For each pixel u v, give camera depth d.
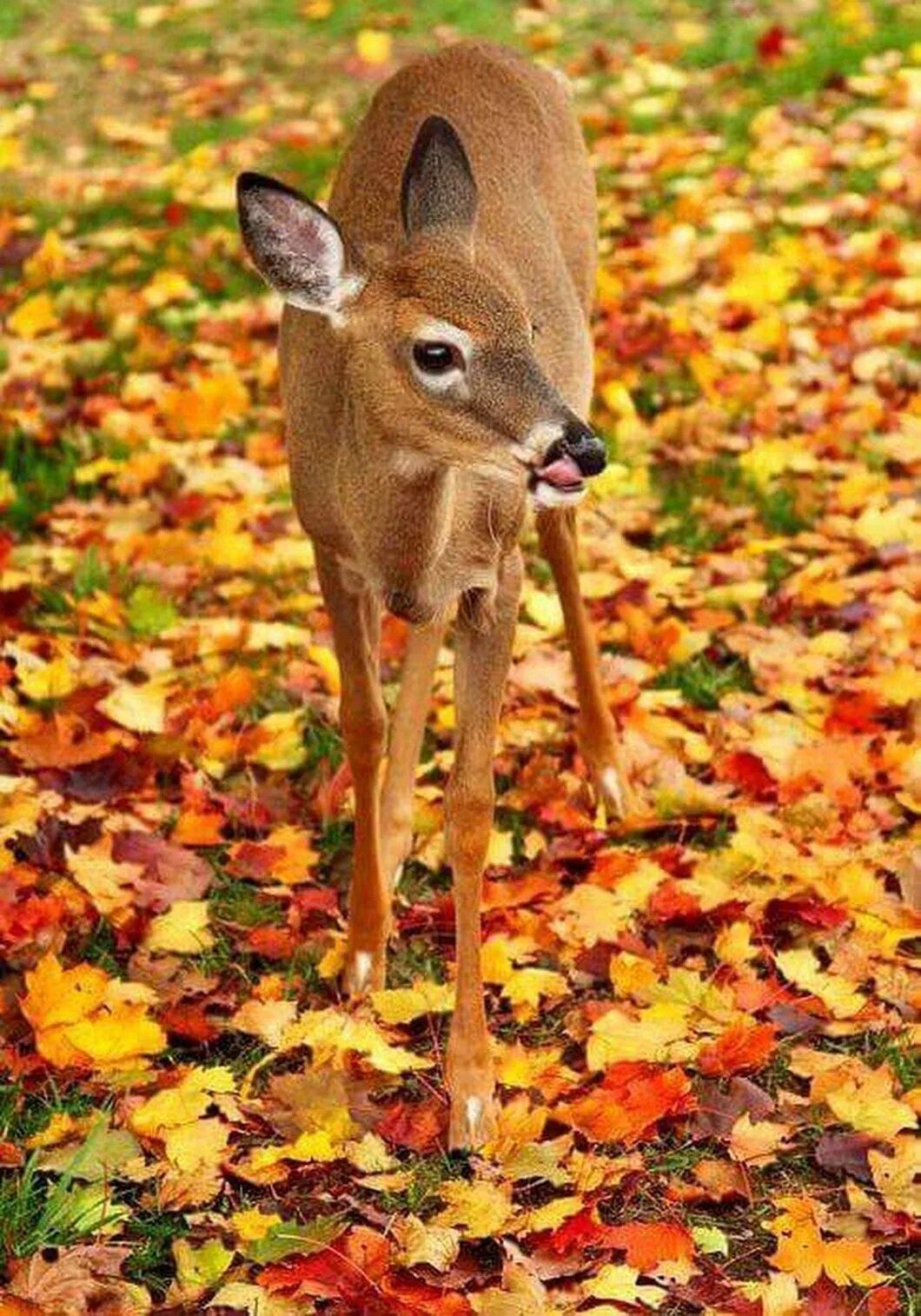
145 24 11.69
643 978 4.39
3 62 11.19
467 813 4.13
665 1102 3.98
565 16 11.47
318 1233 3.69
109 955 4.54
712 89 10.24
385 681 5.63
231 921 4.70
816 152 9.13
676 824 5.05
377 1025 4.35
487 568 4.16
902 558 6.05
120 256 8.63
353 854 4.67
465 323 3.76
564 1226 3.70
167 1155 3.89
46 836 4.83
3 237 8.85
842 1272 3.63
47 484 6.66
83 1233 3.72
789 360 7.43
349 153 4.90
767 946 4.58
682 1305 3.62
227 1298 3.57
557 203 4.99
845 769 5.05
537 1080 4.14
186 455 6.81
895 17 10.88
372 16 11.54
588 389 4.93
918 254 8.14
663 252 8.30
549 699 5.56
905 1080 4.14
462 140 4.69
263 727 5.35
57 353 7.61
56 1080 4.11
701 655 5.71
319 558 4.45
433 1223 3.75
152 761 5.18
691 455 6.78
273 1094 4.10
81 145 10.10
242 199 3.88
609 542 6.27
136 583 6.08
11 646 5.55
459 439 3.81
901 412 6.94
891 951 4.49
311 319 4.31
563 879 4.89
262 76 10.89
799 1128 4.03
